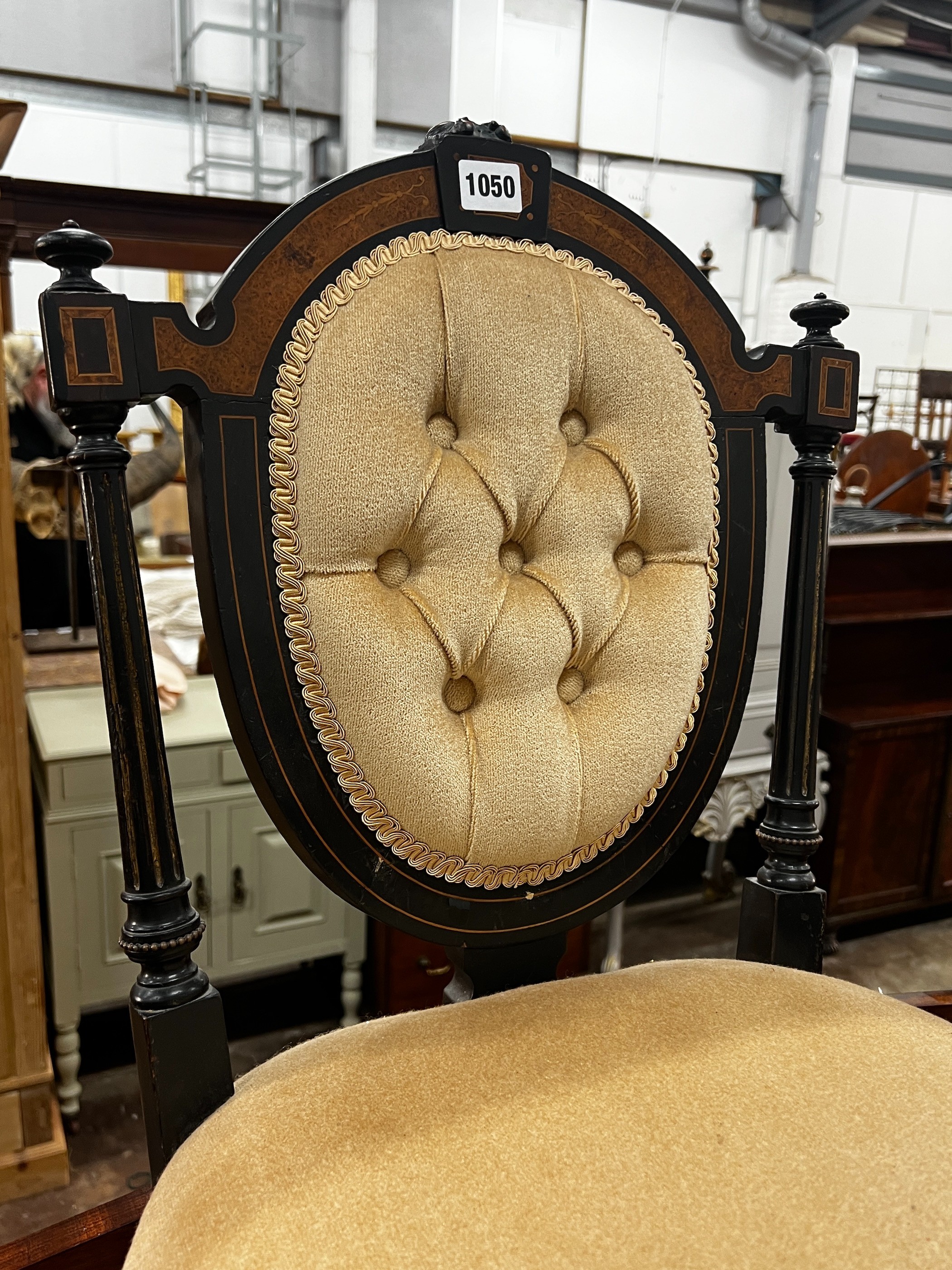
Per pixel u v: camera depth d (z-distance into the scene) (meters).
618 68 4.65
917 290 5.61
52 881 1.24
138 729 0.50
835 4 4.74
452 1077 0.50
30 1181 1.22
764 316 5.28
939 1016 0.64
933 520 2.32
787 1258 0.40
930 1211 0.43
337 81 4.23
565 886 0.62
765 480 0.66
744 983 0.60
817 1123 0.47
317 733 0.53
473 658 0.57
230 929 1.37
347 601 0.52
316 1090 0.49
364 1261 0.39
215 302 0.49
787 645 0.69
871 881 1.85
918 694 1.93
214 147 4.09
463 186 0.54
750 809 1.66
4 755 1.10
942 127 5.44
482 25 4.36
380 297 0.52
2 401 1.04
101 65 3.81
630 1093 0.49
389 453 0.52
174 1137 0.52
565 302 0.57
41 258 0.47
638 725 0.62
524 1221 0.41
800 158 5.07
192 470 0.50
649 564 0.64
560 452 0.58
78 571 1.71
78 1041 1.36
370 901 0.55
